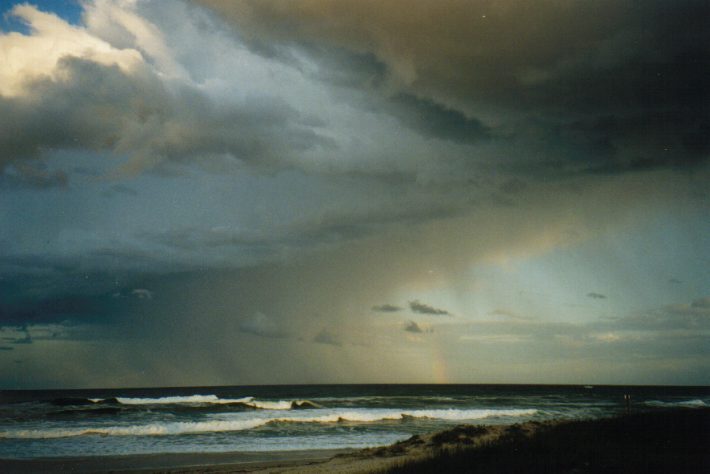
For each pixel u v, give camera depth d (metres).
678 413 22.44
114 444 23.97
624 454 13.40
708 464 11.84
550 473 11.65
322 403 53.66
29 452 21.66
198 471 16.95
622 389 133.62
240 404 46.66
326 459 19.05
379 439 25.97
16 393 115.19
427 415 38.16
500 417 38.19
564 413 40.19
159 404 48.53
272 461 19.41
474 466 12.92
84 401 51.00
